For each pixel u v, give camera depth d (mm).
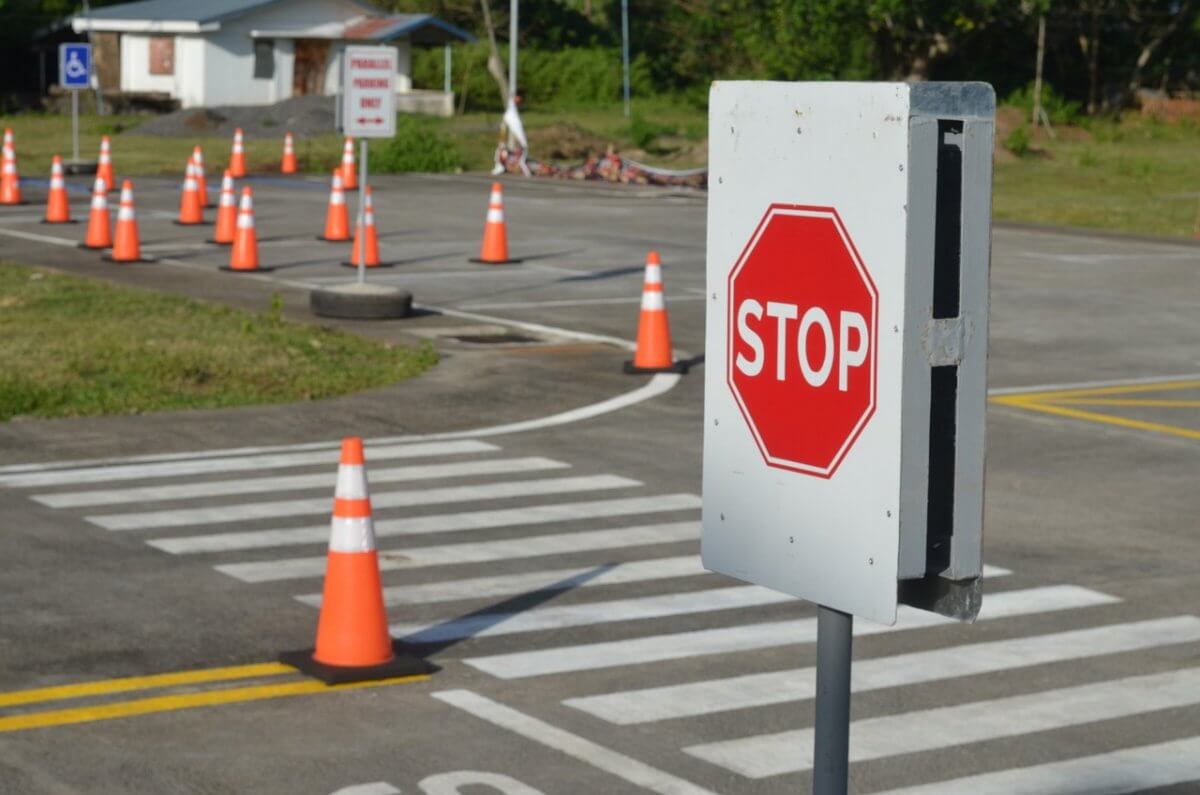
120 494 12461
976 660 8867
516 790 6938
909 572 3701
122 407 15773
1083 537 11688
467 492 12719
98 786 6918
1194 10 83500
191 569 10453
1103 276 27734
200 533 11359
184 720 7738
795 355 3885
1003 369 18781
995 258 30000
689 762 7293
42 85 76625
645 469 13609
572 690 8258
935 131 3602
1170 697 8328
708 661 8758
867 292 3691
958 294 3662
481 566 10633
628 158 57406
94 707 7895
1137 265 29469
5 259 26844
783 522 3953
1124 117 84375
